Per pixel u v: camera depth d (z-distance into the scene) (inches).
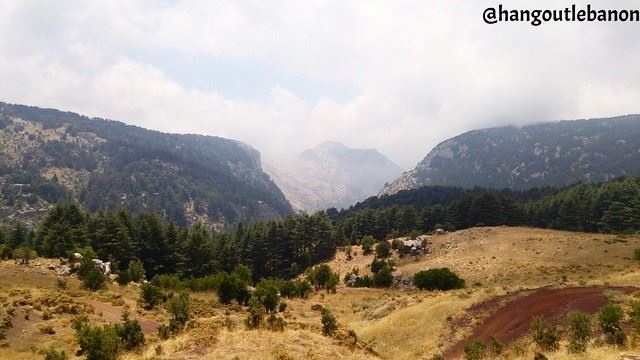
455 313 1529.3
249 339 970.7
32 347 1094.4
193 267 4106.8
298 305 2459.4
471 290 1851.6
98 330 965.2
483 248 4052.7
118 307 1724.9
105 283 2297.0
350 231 5910.4
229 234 5472.4
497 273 3275.1
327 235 5260.8
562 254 3508.9
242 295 2290.8
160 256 4106.8
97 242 3791.8
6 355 1026.7
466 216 5442.9
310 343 987.3
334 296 2920.8
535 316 1326.3
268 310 1932.8
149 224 4234.7
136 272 2901.1
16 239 4094.5
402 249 4453.7
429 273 2657.5
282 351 880.3
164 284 2758.4
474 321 1435.8
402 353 1403.8
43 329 1241.4
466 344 1306.6
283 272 4849.9
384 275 3560.5
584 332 1013.8
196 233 4247.0
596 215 4972.9
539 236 4163.4
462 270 3526.1
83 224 4040.4
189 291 2687.0
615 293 1348.4
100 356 920.3
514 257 3644.2
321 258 5216.5
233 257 4672.7
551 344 1058.1
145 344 1029.2
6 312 1325.0
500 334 1293.1
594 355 880.3
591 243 3651.6
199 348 917.8
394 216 5846.5
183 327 1109.7
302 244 5285.4
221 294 2282.2
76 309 1497.3
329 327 1104.2
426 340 1430.9
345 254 5009.8
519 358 1037.2
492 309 1494.8
